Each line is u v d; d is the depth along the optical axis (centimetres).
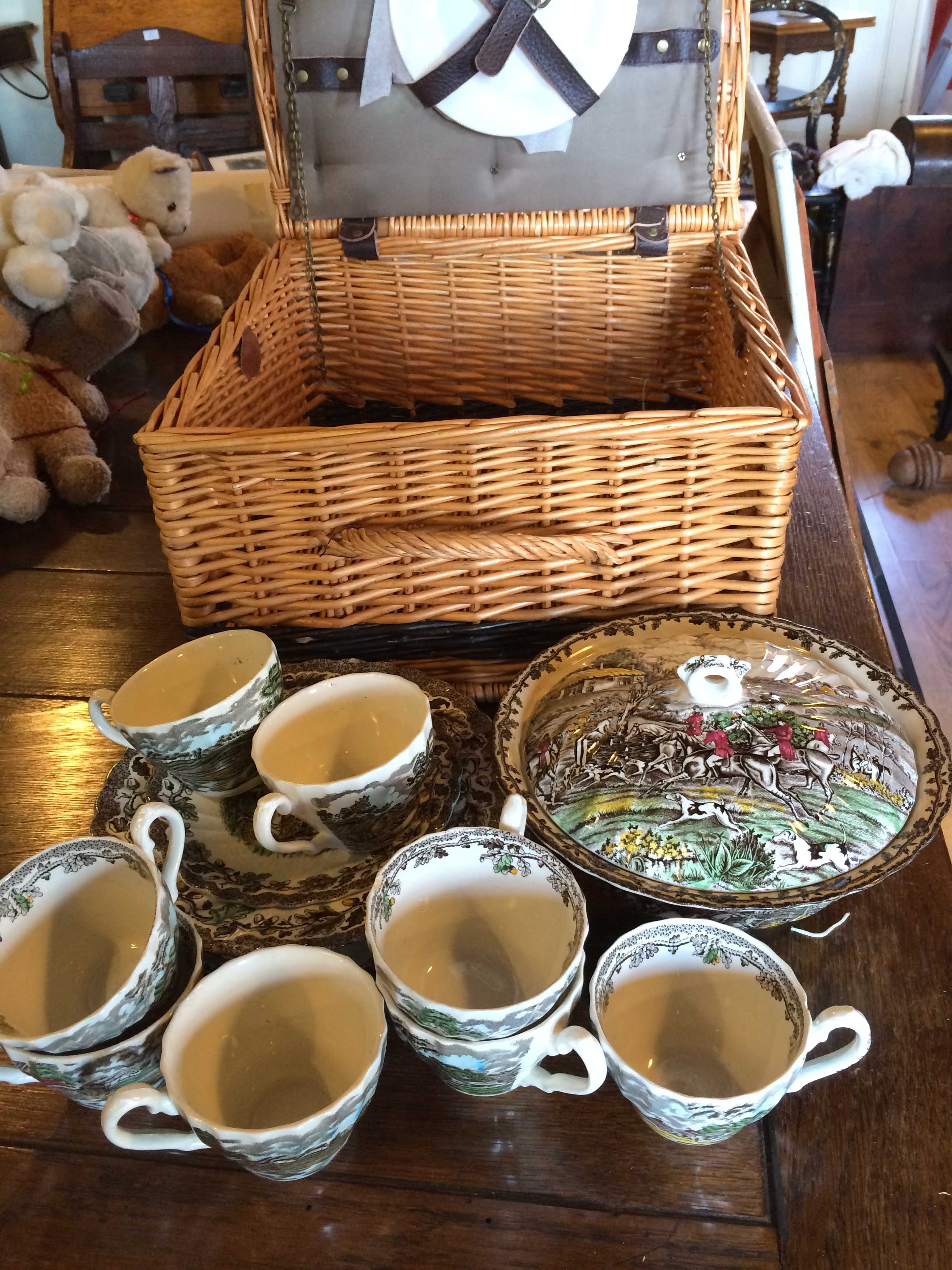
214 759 54
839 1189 42
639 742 50
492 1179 44
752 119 132
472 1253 41
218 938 49
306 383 102
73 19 212
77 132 221
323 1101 42
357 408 104
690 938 43
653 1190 43
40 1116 47
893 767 50
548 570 65
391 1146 45
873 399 263
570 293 97
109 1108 37
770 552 65
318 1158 39
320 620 68
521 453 60
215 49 213
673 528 64
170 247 127
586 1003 49
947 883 55
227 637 57
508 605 67
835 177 253
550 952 44
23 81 287
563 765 51
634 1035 44
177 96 220
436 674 71
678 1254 41
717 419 58
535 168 89
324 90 85
